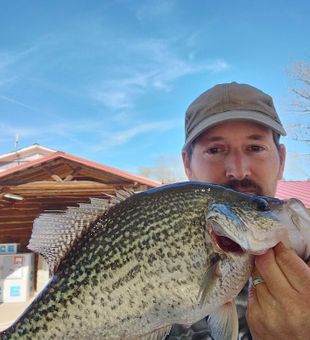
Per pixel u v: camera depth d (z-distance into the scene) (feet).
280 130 1.42
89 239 1.08
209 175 1.40
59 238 1.10
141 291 1.00
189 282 0.99
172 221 1.04
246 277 1.00
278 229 1.02
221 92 1.43
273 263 0.92
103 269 1.03
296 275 0.89
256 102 1.41
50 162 6.23
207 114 1.42
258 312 0.91
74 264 1.06
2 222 7.97
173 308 0.98
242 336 1.12
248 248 0.99
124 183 6.30
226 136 1.38
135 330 0.99
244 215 1.03
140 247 1.03
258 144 1.38
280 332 0.88
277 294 0.88
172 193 1.08
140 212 1.07
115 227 1.07
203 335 1.12
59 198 7.52
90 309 1.01
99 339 0.99
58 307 1.03
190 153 1.53
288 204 1.08
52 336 1.02
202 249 1.01
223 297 0.99
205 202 1.06
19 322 1.05
